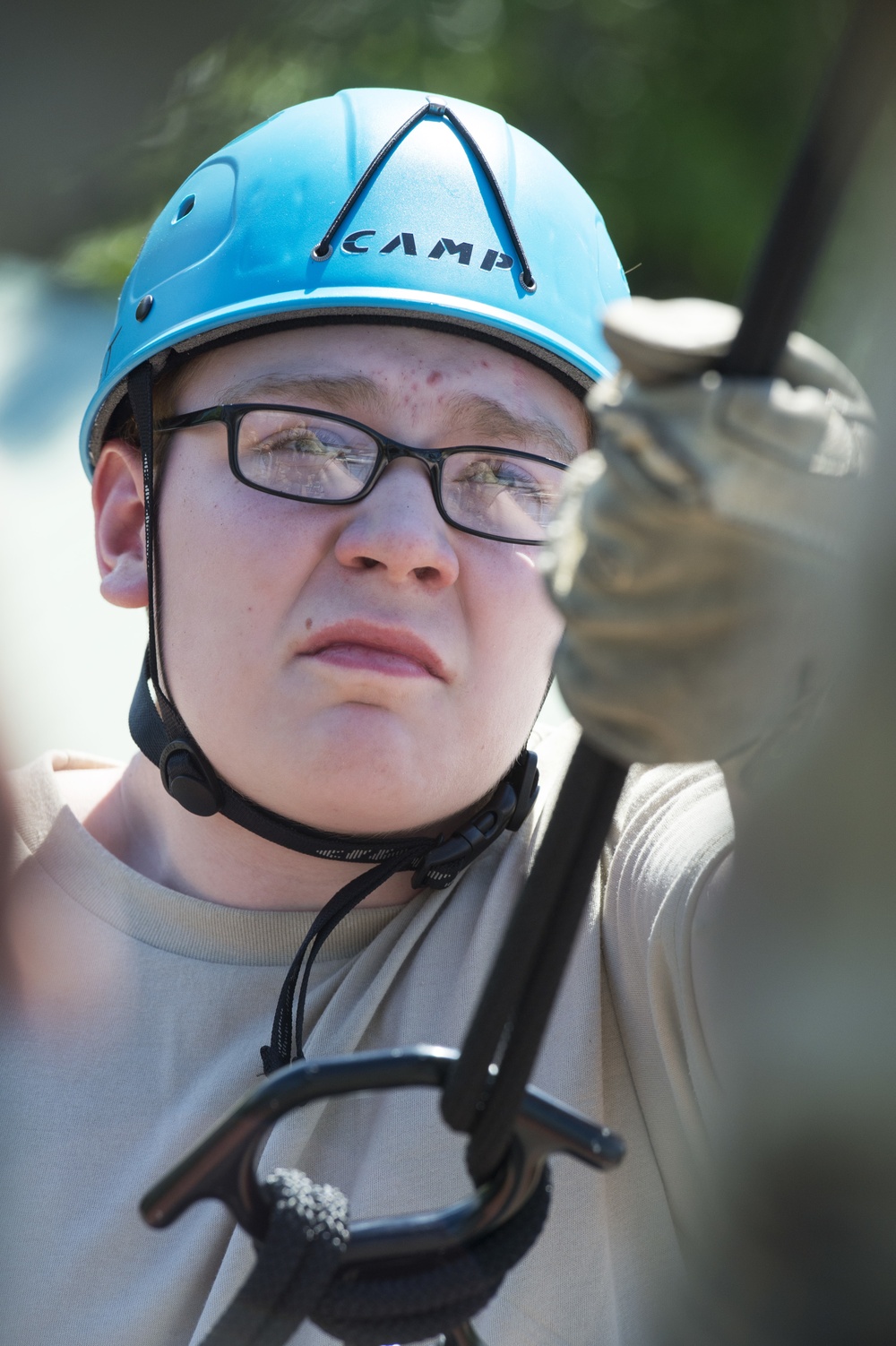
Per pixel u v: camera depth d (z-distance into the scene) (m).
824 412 1.73
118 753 7.49
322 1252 1.96
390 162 3.74
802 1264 1.91
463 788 3.50
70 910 3.69
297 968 3.38
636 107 16.66
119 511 4.09
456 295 3.60
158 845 3.88
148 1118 3.43
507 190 3.82
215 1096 3.41
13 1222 3.28
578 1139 1.92
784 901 1.93
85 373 11.85
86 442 4.34
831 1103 1.80
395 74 15.71
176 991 3.56
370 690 3.34
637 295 16.28
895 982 1.73
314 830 3.49
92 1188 3.36
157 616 3.70
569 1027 3.37
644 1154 3.38
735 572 1.78
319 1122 3.34
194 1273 3.23
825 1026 1.80
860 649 1.75
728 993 2.17
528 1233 2.03
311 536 3.39
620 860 3.45
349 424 3.48
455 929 3.57
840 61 1.53
